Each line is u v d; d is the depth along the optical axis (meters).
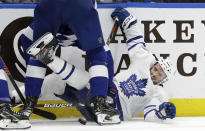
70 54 11.27
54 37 8.77
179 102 11.55
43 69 9.38
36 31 8.88
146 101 10.55
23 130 8.54
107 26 11.41
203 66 11.56
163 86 11.48
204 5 11.47
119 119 9.58
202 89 11.58
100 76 9.12
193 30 11.50
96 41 8.81
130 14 11.17
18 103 10.70
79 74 9.52
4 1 12.02
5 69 9.83
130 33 11.00
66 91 10.34
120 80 10.62
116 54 11.41
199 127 9.15
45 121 10.48
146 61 10.60
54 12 8.55
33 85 9.28
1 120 8.51
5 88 8.77
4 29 11.12
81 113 10.19
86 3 8.56
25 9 11.15
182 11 11.45
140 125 9.40
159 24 11.43
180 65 11.52
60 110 11.23
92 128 8.85
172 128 8.96
